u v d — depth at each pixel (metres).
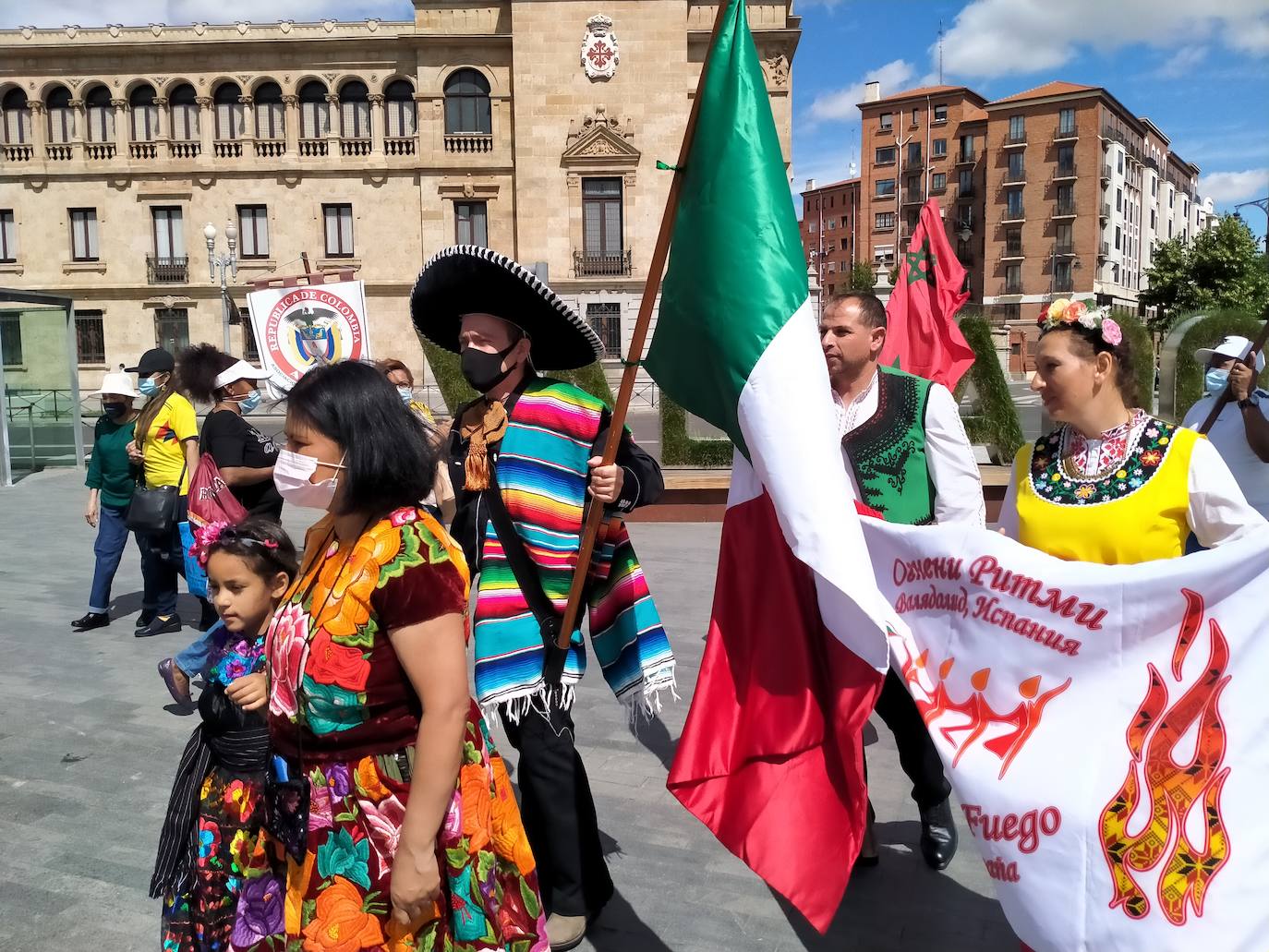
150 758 4.41
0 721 4.85
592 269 32.88
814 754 2.65
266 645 2.07
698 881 3.38
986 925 3.08
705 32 32.47
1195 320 11.06
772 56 31.53
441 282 3.00
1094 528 2.54
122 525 6.59
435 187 33.78
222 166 34.41
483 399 3.10
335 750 1.94
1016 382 35.22
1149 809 2.26
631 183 32.62
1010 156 69.75
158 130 34.47
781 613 2.73
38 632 6.49
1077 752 2.36
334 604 1.90
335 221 34.66
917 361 6.99
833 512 2.39
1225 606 2.25
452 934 2.00
